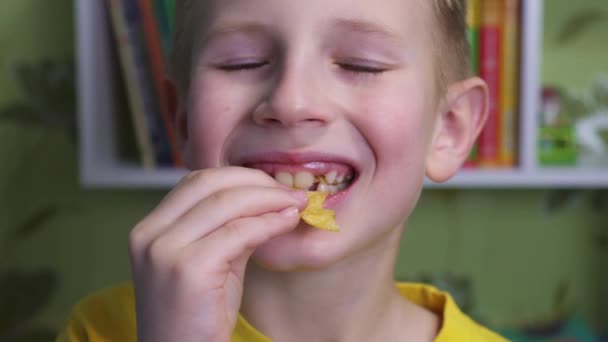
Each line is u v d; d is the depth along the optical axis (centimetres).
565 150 79
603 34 84
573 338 86
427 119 49
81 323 55
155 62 71
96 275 82
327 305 51
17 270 80
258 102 46
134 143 78
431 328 56
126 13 70
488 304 87
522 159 73
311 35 46
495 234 86
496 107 73
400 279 85
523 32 72
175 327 42
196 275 42
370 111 46
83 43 71
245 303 51
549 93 80
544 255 87
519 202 86
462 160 54
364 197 47
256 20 46
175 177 71
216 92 47
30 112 79
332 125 46
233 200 44
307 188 47
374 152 47
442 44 51
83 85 71
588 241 87
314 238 47
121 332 54
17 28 79
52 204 81
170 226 44
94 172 71
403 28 48
